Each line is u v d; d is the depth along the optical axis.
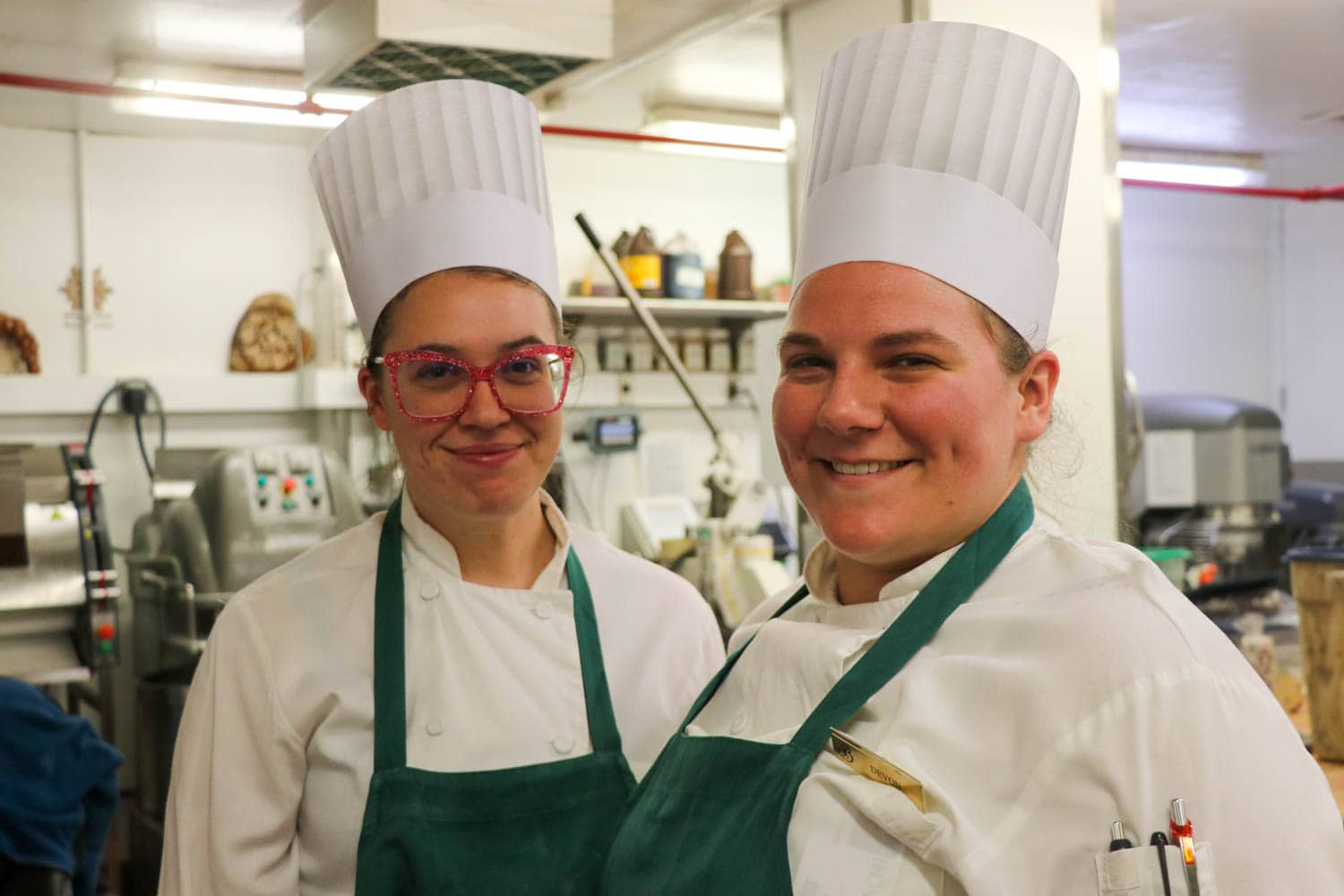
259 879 1.39
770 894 1.05
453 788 1.38
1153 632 1.00
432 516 1.53
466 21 2.88
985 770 1.04
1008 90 1.15
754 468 5.62
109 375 4.77
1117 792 0.97
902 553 1.13
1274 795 0.97
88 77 4.20
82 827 2.66
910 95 1.14
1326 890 0.97
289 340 5.06
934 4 3.02
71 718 2.67
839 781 1.07
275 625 1.47
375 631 1.46
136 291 4.85
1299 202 7.65
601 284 5.00
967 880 0.98
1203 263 7.65
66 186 4.75
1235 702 0.98
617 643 1.56
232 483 4.12
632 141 5.14
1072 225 3.16
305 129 4.78
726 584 3.70
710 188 5.67
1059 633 1.04
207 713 1.46
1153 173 6.38
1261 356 7.79
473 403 1.40
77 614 3.89
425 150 1.47
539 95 4.05
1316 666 3.68
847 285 1.10
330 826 1.40
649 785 1.30
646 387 5.37
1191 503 4.91
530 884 1.36
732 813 1.13
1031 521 1.17
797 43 3.42
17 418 4.65
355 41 2.98
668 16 3.38
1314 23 4.25
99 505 3.98
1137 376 7.48
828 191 1.15
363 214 1.51
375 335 1.50
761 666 1.26
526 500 1.46
